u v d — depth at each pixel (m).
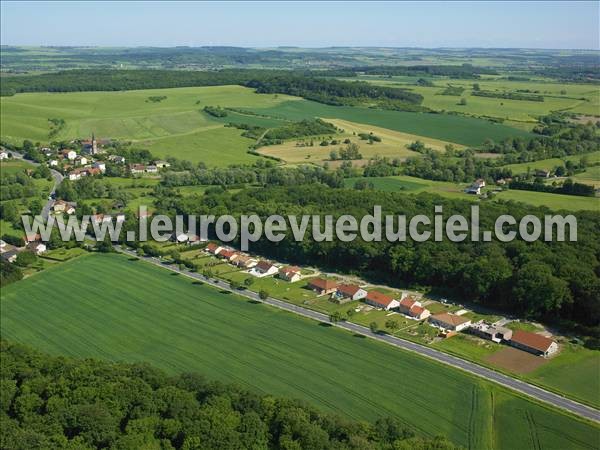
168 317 163.50
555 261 164.38
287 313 165.25
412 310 160.38
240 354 141.62
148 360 139.75
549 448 105.25
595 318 149.75
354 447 94.25
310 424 100.25
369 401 120.69
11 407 108.94
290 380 129.25
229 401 106.81
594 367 132.25
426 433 110.00
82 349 146.25
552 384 125.31
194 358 140.12
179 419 100.81
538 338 140.62
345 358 138.62
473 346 143.25
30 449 92.06
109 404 105.06
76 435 99.00
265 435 99.50
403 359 137.75
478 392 123.00
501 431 110.25
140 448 92.62
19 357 127.44
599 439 107.38
